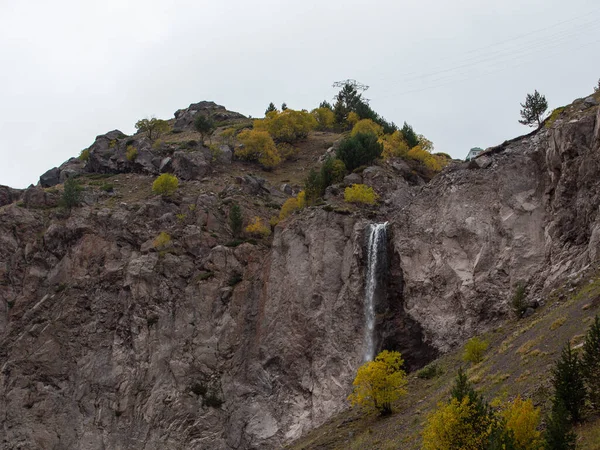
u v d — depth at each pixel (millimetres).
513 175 56750
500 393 35219
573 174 50719
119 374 68625
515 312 48719
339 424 50125
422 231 61000
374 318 61031
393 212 71188
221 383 65938
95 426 66812
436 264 58406
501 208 56219
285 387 62469
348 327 62062
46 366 70250
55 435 67250
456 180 61156
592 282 43156
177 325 69875
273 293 67375
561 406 26953
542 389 32219
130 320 71000
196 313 70062
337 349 61219
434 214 61094
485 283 54156
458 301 55500
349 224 67375
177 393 66000
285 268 67938
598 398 28438
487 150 61688
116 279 74125
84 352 70750
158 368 68000
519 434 26688
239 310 69062
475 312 53812
